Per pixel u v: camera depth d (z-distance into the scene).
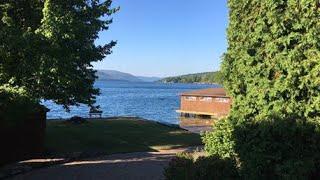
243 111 10.56
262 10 10.12
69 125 41.03
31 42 21.75
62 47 22.80
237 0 10.91
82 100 26.08
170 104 114.38
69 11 23.28
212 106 75.69
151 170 19.83
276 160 9.26
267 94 9.91
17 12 25.55
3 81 22.66
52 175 19.17
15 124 23.11
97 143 31.39
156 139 34.72
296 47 9.48
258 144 9.52
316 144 9.22
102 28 26.16
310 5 9.45
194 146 31.81
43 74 22.59
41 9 25.34
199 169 10.21
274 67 9.80
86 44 24.81
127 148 29.83
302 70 9.41
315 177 9.41
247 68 10.41
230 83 11.03
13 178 18.67
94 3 26.05
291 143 9.22
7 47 21.66
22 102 21.91
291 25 9.62
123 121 47.03
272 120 9.45
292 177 8.94
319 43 9.28
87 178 18.25
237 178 10.15
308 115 9.44
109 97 144.75
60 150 27.77
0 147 22.98
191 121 71.38
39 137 25.80
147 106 105.56
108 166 21.47
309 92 9.42
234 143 10.23
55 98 24.36
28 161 23.23
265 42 10.09
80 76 25.41
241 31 10.75
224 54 11.17
